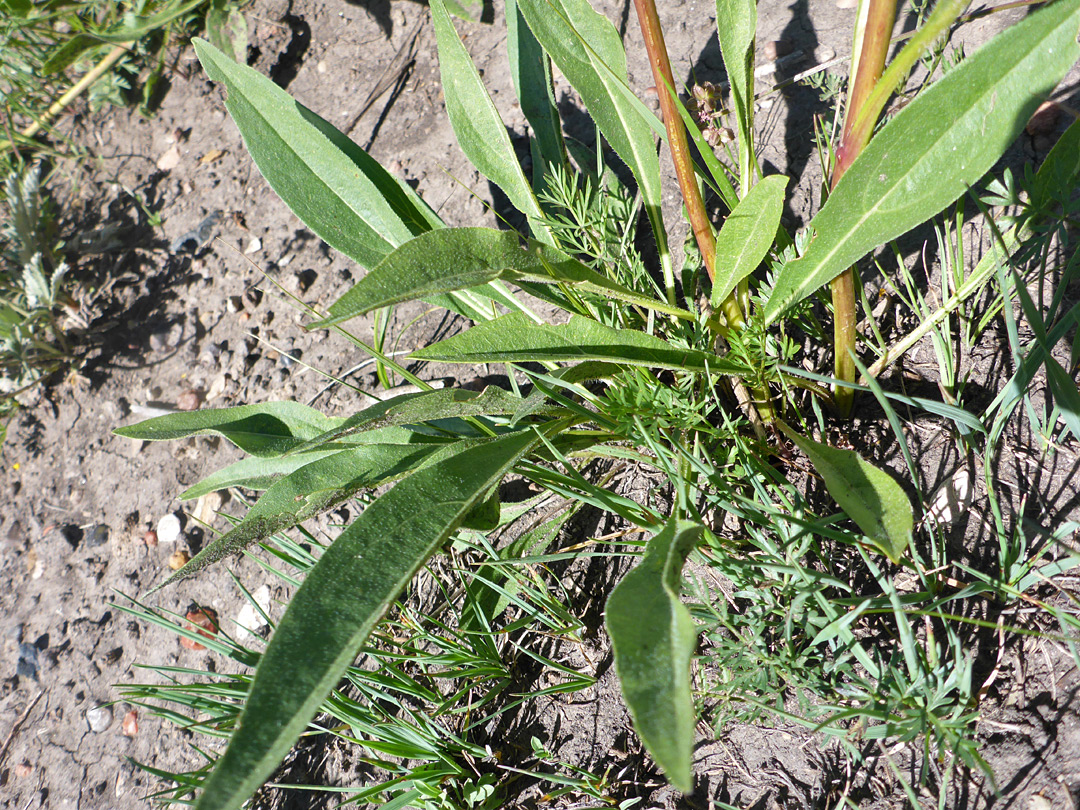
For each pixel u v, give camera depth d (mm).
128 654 496
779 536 306
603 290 294
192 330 583
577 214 367
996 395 317
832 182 269
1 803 480
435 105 577
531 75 418
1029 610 272
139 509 544
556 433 317
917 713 243
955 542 298
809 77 436
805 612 280
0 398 596
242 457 530
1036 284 322
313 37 643
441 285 251
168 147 669
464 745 342
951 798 263
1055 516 285
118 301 616
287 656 211
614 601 208
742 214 284
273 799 398
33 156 719
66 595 534
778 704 296
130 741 471
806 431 315
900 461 325
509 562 304
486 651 360
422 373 484
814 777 288
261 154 390
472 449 285
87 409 592
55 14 638
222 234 606
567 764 329
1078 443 290
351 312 236
